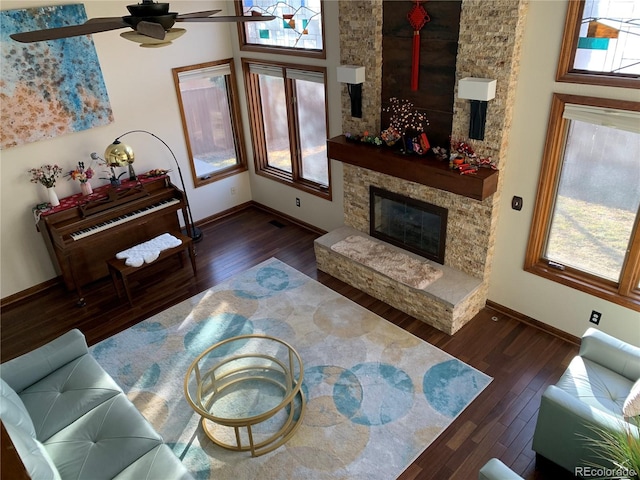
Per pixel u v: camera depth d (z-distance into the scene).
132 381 4.03
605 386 3.11
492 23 3.61
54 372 3.48
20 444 2.51
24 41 2.25
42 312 5.03
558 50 3.46
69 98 4.96
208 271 5.53
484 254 4.36
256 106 6.32
